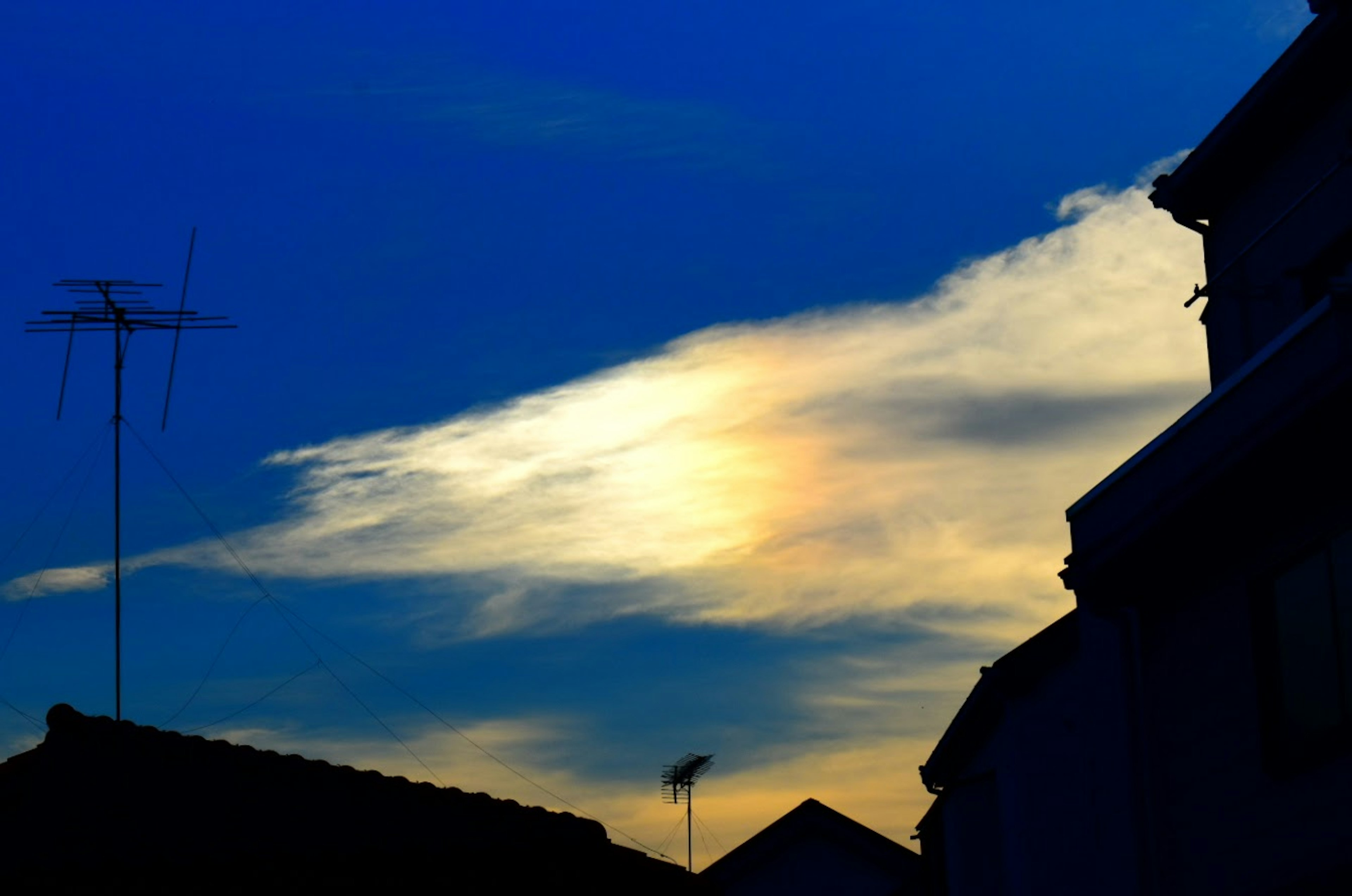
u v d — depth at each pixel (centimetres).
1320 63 2044
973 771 2856
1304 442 1639
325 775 2134
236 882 1886
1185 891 1889
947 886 2938
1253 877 1762
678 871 2342
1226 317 2289
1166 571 1934
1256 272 2239
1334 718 1650
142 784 2061
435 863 1948
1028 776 2545
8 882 1862
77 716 2147
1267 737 1755
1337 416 1585
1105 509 2019
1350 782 1611
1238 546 1820
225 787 2073
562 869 2044
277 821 2014
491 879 1977
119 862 1886
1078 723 2427
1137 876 1958
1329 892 1611
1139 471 1956
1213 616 1869
